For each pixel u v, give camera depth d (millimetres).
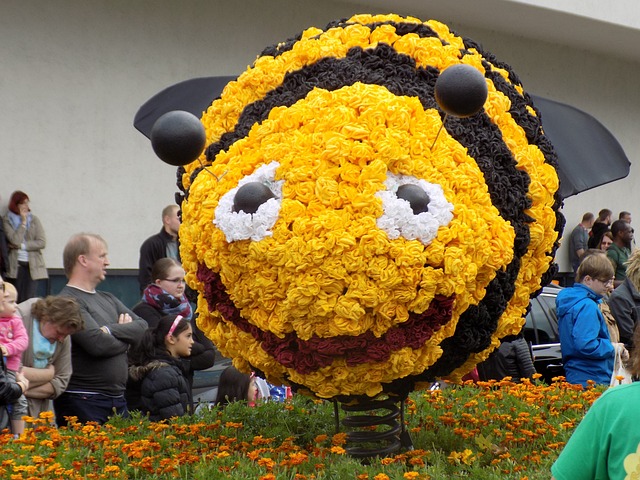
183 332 6250
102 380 6312
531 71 16672
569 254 16688
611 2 15523
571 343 7371
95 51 11727
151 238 9031
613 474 2945
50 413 5492
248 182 4137
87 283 6770
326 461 4633
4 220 10641
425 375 4672
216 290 4430
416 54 4594
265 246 4043
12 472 4582
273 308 4188
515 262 4539
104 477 4500
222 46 12719
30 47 11281
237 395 6543
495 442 5238
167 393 6086
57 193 11461
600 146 5320
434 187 4113
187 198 4785
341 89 4305
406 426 5586
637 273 6469
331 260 3990
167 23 12250
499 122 4621
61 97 11500
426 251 4051
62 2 11469
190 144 4184
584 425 3027
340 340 4164
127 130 11992
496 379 7832
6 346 5680
